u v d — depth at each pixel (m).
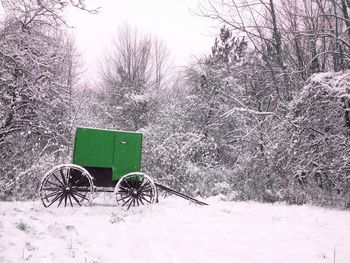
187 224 8.05
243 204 12.27
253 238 6.96
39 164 13.03
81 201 10.00
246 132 16.25
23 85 13.02
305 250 6.17
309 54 19.06
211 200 12.89
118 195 12.09
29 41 13.54
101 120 22.45
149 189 10.62
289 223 8.64
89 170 10.16
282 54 19.72
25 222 7.03
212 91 18.80
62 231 6.79
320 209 11.64
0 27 13.75
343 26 18.11
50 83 13.91
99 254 5.75
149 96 23.86
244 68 20.56
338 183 13.48
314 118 14.17
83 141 9.98
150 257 5.69
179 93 21.91
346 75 13.30
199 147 15.62
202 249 6.11
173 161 14.25
